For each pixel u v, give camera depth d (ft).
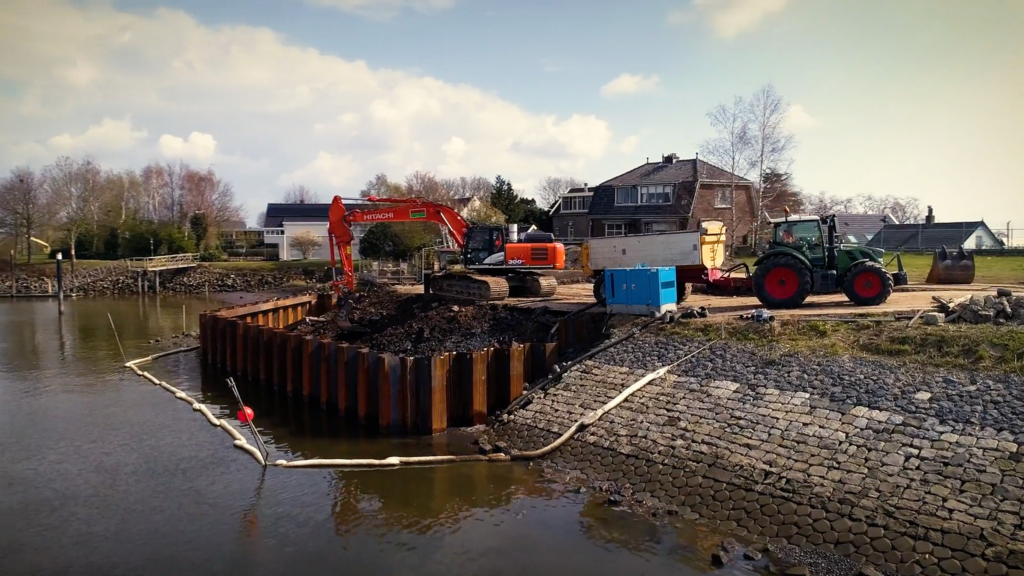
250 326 76.33
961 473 33.68
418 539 35.83
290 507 40.27
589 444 45.47
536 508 38.81
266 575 32.78
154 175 309.22
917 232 160.97
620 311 62.54
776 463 38.14
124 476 45.60
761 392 44.37
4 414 60.70
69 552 35.37
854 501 34.12
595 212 171.12
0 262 200.03
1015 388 38.04
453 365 54.13
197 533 37.22
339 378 59.36
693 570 31.78
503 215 175.11
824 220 63.57
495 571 32.42
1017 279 84.02
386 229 165.58
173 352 92.73
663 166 172.14
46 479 45.19
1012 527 30.30
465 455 47.19
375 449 49.93
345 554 34.55
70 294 181.78
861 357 45.11
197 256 212.84
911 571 29.89
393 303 94.22
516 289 86.48
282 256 237.04
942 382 40.29
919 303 59.77
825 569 30.94
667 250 67.77
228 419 59.21
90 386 71.97
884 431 37.81
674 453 41.68
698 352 51.47
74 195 216.95
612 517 37.27
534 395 54.24
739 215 162.71
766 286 62.49
